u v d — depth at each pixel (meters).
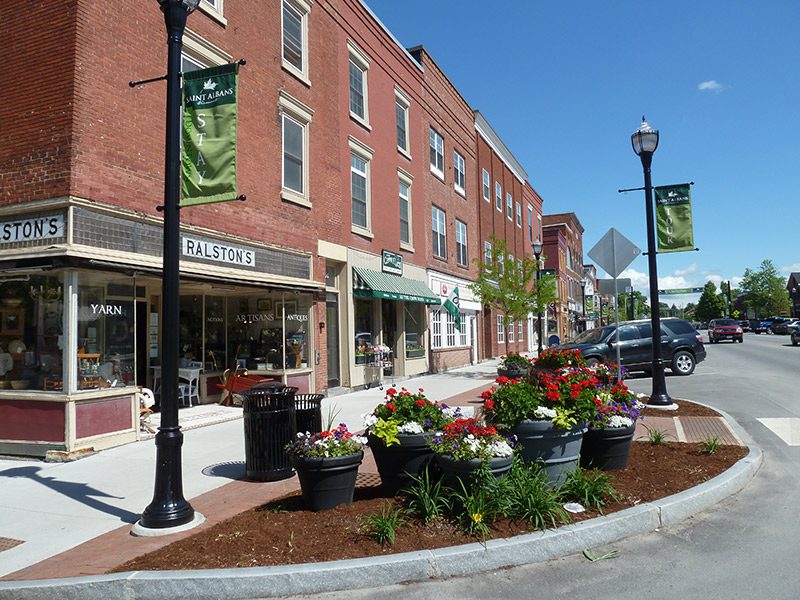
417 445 6.00
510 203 37.56
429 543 4.88
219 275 11.67
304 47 15.55
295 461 5.70
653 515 5.56
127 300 9.70
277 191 13.84
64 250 8.47
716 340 45.94
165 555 4.77
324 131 16.12
